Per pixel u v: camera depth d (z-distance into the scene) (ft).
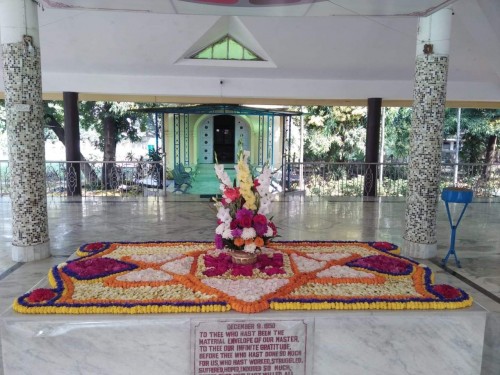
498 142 57.72
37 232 15.35
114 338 9.23
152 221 22.08
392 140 60.13
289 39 26.61
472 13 20.58
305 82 31.68
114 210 25.12
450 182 42.68
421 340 9.70
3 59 14.55
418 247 16.07
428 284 11.29
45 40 25.55
